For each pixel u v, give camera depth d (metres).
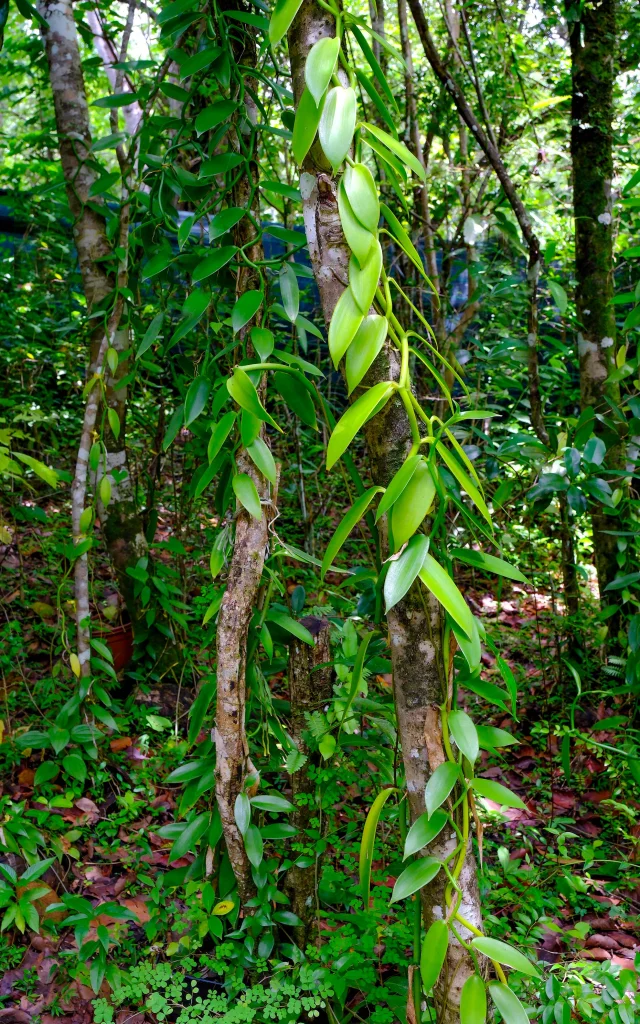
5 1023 1.57
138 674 2.59
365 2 3.84
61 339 3.47
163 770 2.27
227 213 1.51
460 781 1.14
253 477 1.52
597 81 2.72
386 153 1.10
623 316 3.19
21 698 2.43
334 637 1.86
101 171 2.51
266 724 1.63
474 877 1.17
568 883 1.93
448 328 3.41
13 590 2.89
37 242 3.64
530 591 3.47
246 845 1.53
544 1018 1.45
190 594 3.02
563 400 3.07
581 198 2.76
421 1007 1.25
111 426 2.20
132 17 2.62
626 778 2.40
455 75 3.15
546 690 2.82
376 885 1.89
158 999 1.45
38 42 2.60
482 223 3.11
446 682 1.14
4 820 1.88
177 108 3.21
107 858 2.00
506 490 2.40
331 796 1.68
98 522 2.95
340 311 1.02
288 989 1.47
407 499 1.02
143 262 2.61
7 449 1.98
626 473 2.27
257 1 1.64
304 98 1.01
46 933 1.74
